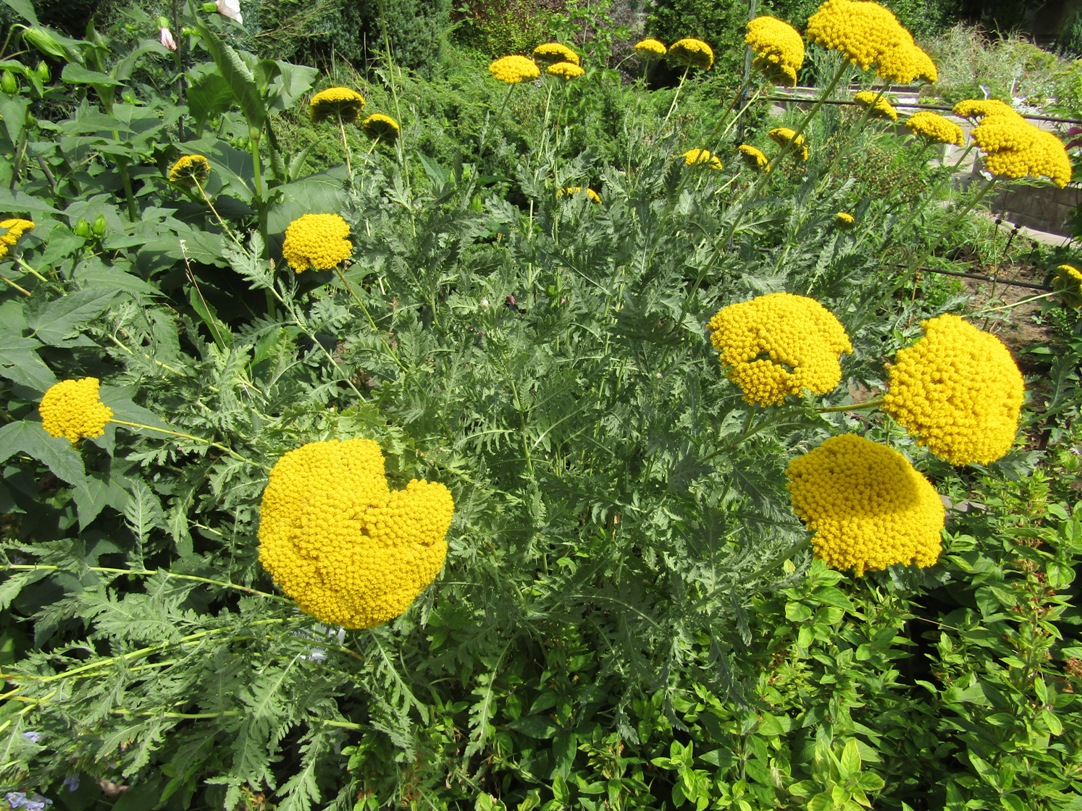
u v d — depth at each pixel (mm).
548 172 993
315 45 2668
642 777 594
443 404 661
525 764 632
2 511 731
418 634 672
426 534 506
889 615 686
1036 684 586
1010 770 550
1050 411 863
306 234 750
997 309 1006
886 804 628
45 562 625
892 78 695
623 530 672
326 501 497
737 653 655
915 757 629
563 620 629
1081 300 940
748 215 845
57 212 863
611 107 1870
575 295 774
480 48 3475
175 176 910
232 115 1298
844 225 1006
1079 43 4809
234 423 681
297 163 1149
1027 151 746
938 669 684
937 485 883
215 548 840
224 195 1089
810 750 605
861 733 611
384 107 1823
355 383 987
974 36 3945
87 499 721
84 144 1060
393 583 496
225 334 938
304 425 672
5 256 769
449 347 786
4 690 602
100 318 741
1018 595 683
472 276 848
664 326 593
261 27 2514
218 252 966
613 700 664
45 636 730
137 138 1015
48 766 556
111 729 560
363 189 910
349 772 660
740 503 613
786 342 483
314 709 574
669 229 775
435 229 793
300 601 505
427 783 600
